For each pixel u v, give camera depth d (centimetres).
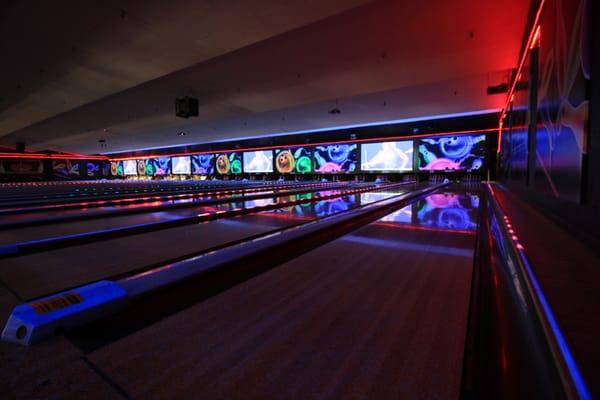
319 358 67
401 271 126
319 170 1113
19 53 392
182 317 88
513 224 184
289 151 1182
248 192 602
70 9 298
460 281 114
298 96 595
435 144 888
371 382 59
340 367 64
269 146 1230
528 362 65
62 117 811
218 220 267
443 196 458
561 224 175
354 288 108
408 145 930
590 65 137
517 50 383
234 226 238
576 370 53
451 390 56
